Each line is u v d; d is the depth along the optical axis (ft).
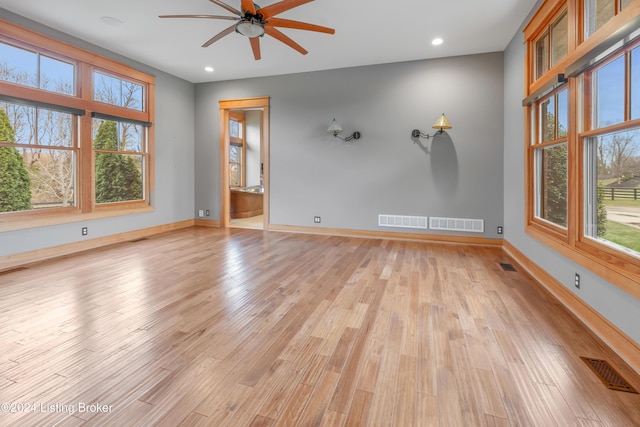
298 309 8.66
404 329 7.55
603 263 7.04
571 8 8.64
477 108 16.19
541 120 11.57
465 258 13.89
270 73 19.35
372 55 16.31
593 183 8.11
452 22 12.78
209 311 8.49
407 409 4.98
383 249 15.48
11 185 12.53
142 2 11.38
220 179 21.45
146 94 18.13
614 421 4.70
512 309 8.64
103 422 4.65
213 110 21.26
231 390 5.40
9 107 12.34
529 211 12.16
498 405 5.05
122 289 10.01
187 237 18.13
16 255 12.51
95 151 15.55
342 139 18.53
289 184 19.79
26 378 5.63
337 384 5.57
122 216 16.99
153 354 6.45
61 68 13.89
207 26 13.19
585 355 6.44
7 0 11.19
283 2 9.16
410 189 17.48
